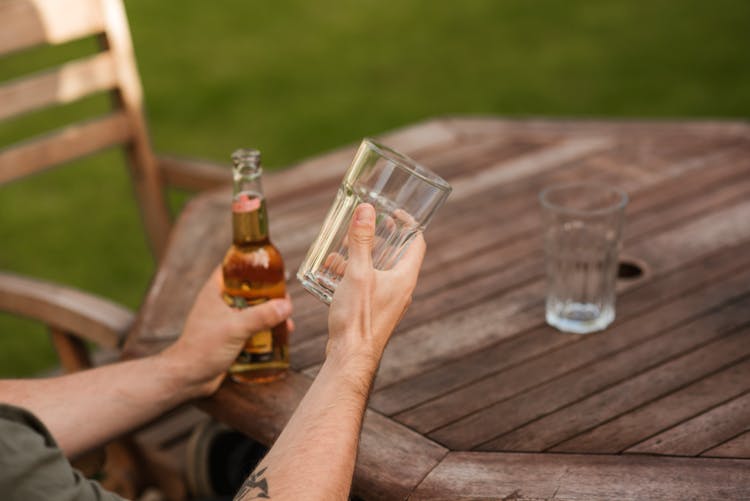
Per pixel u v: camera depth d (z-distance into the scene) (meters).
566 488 1.05
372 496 1.07
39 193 4.50
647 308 1.42
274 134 4.84
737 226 1.66
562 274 1.38
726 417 1.15
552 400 1.21
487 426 1.17
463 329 1.39
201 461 1.81
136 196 2.41
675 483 1.04
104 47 2.28
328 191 1.91
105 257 3.91
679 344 1.32
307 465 0.96
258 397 1.27
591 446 1.12
